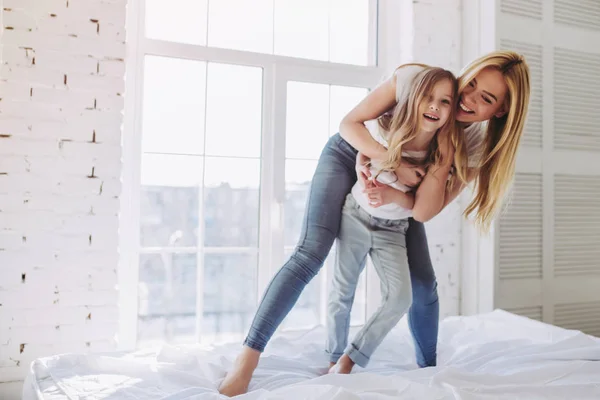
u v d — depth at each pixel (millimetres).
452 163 1687
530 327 2010
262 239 2443
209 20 2391
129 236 2219
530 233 2531
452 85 1636
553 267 2588
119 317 2168
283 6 2518
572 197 2633
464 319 2201
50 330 1935
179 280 2338
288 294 1556
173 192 2328
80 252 1975
